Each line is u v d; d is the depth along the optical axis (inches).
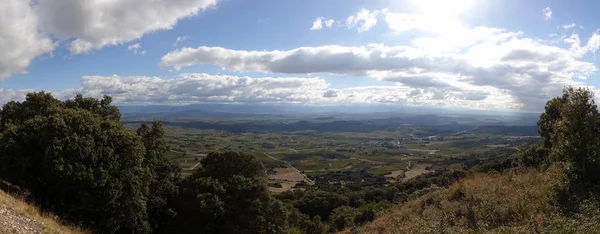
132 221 945.5
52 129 759.7
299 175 4741.6
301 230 1721.2
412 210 761.0
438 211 646.5
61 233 484.1
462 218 562.3
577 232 378.3
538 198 537.0
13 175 761.0
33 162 769.6
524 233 424.2
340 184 3784.5
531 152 1090.1
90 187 779.4
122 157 869.8
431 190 1035.3
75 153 754.8
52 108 893.8
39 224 469.7
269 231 1138.7
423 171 3912.4
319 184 3897.6
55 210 792.9
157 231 1162.6
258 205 1128.2
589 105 526.0
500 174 834.8
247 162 1301.7
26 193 710.5
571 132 532.7
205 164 1295.5
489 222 510.0
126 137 901.2
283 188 3737.7
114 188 817.5
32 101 1039.0
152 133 1143.6
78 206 837.2
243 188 1152.2
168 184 1168.8
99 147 804.0
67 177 732.7
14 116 1024.9
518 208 519.2
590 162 507.8
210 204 1064.2
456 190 724.0
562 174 547.5
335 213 1995.6
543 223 438.3
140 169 920.9
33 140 769.6
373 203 1808.6
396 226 692.1
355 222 1302.9
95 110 1108.5
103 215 848.3
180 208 1151.0
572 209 461.1
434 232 526.9
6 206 470.6
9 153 766.5
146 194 1002.7
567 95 556.1
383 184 3383.4
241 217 1106.1
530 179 651.5
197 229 1092.5
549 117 1013.8
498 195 613.0
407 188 2186.3
